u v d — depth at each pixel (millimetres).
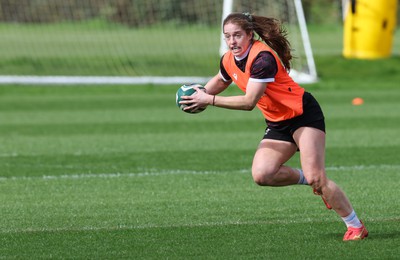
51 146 43406
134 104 64688
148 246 22047
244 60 21688
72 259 20766
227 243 22281
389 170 35281
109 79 77500
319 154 21562
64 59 91625
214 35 116188
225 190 31250
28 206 28531
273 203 28516
